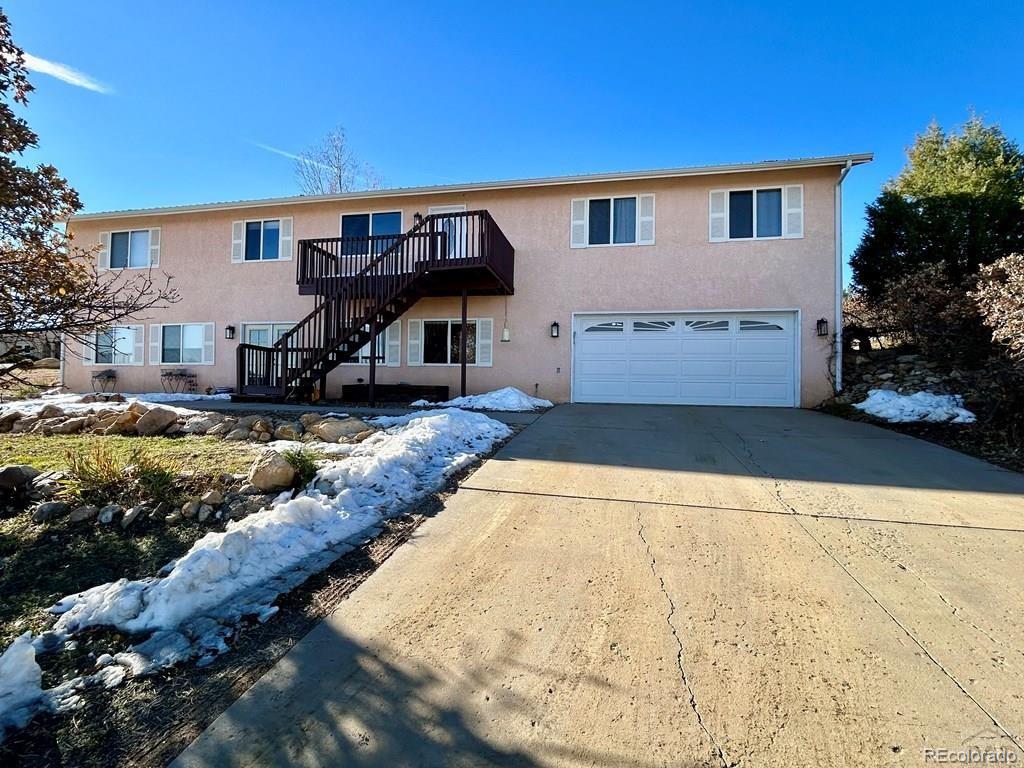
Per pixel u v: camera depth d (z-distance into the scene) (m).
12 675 1.85
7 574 2.79
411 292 11.20
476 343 12.12
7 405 9.34
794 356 10.52
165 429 6.76
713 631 2.25
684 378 11.05
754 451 5.85
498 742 1.63
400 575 2.79
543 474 4.77
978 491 4.29
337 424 6.38
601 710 1.77
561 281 11.69
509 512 3.75
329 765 1.53
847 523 3.55
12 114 4.53
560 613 2.40
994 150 12.04
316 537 3.16
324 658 2.06
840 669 1.99
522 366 11.86
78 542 3.15
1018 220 11.08
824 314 10.40
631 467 5.05
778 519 3.63
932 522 3.57
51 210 4.91
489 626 2.29
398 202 12.53
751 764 1.54
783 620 2.34
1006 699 1.82
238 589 2.57
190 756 1.57
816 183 10.48
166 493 3.72
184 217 13.81
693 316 11.03
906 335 10.88
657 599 2.52
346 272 12.06
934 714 1.75
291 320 13.12
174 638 2.18
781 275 10.60
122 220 14.00
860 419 8.26
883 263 11.84
